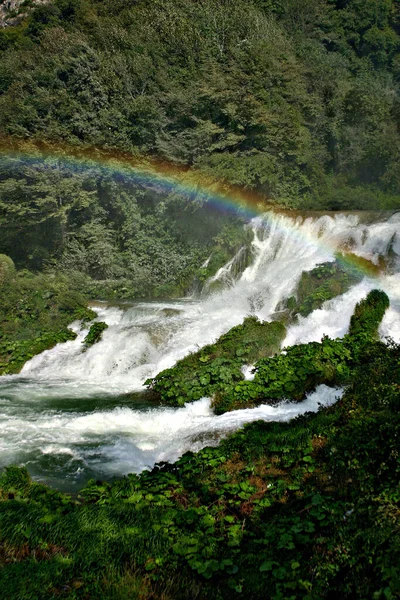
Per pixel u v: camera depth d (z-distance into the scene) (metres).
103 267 21.22
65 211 22.22
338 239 15.62
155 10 32.50
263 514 5.10
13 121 24.69
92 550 4.48
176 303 16.03
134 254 21.17
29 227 23.36
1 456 7.07
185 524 4.91
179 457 6.52
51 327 14.20
